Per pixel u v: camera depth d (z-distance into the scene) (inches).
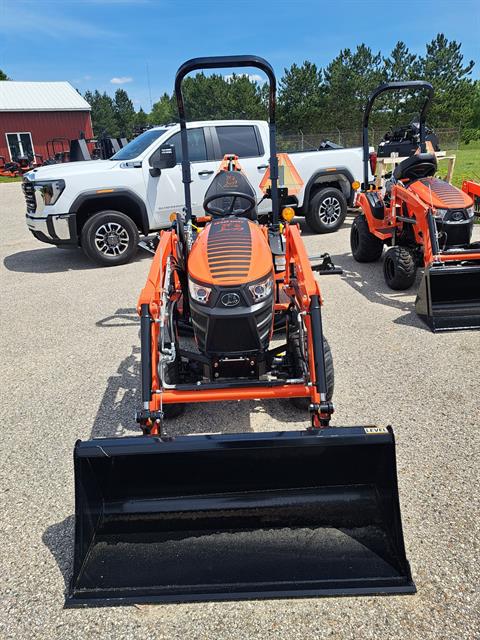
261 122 339.6
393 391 152.7
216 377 128.6
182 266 158.9
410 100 1493.6
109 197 312.2
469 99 1658.5
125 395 160.4
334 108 1558.8
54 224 303.9
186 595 86.7
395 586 87.4
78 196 303.9
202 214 330.3
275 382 120.4
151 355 117.0
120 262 324.2
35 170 318.3
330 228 384.2
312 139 1120.2
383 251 323.0
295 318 139.9
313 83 1599.4
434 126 1514.5
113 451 92.0
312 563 90.8
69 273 312.7
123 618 86.7
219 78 2357.3
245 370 127.8
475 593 88.2
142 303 119.0
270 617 85.7
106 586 88.6
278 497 99.3
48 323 227.6
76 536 89.6
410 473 117.3
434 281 197.0
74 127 1444.4
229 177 161.8
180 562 91.7
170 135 315.9
